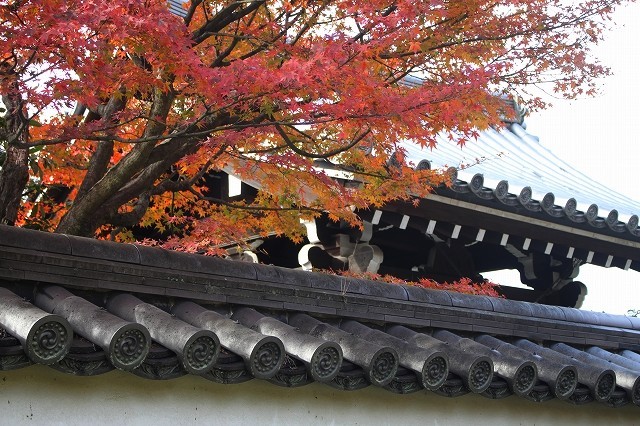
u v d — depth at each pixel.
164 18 5.02
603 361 6.71
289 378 4.88
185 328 4.41
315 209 7.91
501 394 5.87
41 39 4.64
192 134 5.98
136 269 4.75
